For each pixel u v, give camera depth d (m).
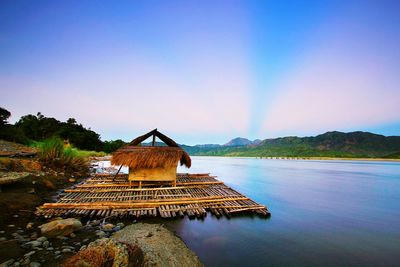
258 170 53.66
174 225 10.38
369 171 56.84
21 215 9.27
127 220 10.39
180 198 12.73
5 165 14.22
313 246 9.48
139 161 14.28
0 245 6.57
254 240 9.63
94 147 71.44
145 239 7.66
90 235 8.14
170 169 15.37
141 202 11.82
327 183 31.45
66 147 23.14
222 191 15.39
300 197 20.52
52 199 12.36
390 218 14.23
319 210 15.88
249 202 13.26
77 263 4.75
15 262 5.85
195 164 82.31
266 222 11.77
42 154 19.09
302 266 7.74
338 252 8.99
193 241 9.05
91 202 11.53
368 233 11.38
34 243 6.91
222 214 12.05
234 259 7.94
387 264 8.08
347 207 17.09
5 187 11.48
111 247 5.17
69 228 8.09
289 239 10.04
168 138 17.19
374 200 20.09
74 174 20.64
